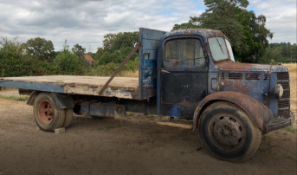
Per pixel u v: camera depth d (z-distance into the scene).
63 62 18.12
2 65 15.58
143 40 4.52
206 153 4.57
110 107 5.57
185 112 4.66
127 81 5.95
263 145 4.98
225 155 4.14
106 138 5.52
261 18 33.69
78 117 7.59
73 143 5.18
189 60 4.56
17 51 16.70
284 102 4.27
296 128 6.05
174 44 4.68
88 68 19.62
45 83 5.86
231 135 4.02
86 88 5.28
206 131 4.28
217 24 20.83
